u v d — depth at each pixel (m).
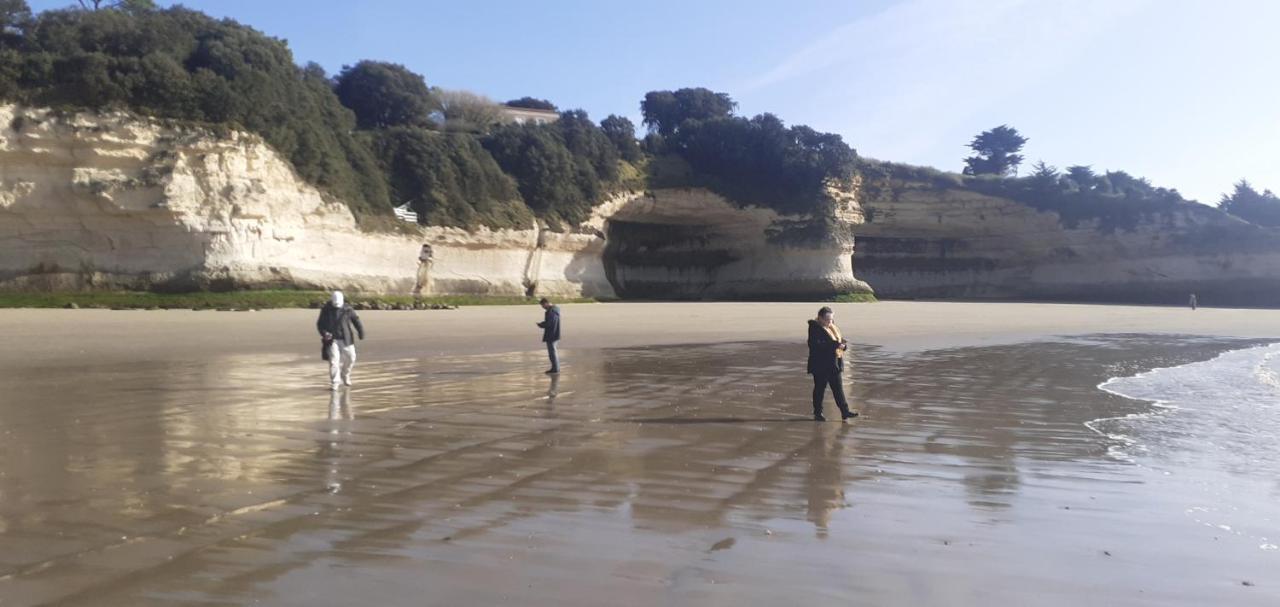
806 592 4.10
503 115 79.69
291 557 4.53
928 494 6.24
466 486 6.28
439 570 4.35
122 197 39.78
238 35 48.62
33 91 39.62
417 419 9.49
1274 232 75.00
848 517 5.54
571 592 4.05
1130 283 77.50
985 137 111.50
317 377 13.73
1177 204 77.81
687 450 7.88
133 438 8.05
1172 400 12.25
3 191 38.50
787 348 20.91
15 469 6.62
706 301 69.69
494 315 37.25
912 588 4.19
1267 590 4.26
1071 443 8.55
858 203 77.69
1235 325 36.81
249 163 43.09
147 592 3.98
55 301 37.44
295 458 7.21
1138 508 5.92
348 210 48.38
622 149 73.62
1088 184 83.69
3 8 42.94
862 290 72.19
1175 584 4.33
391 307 43.66
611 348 20.75
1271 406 11.63
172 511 5.42
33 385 12.21
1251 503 6.13
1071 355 20.25
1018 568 4.54
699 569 4.42
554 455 7.54
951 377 15.00
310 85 54.44
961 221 80.62
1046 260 82.06
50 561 4.41
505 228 58.28
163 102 41.94
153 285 40.06
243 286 41.38
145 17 46.53
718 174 75.38
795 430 9.16
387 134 57.09
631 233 73.62
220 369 14.73
